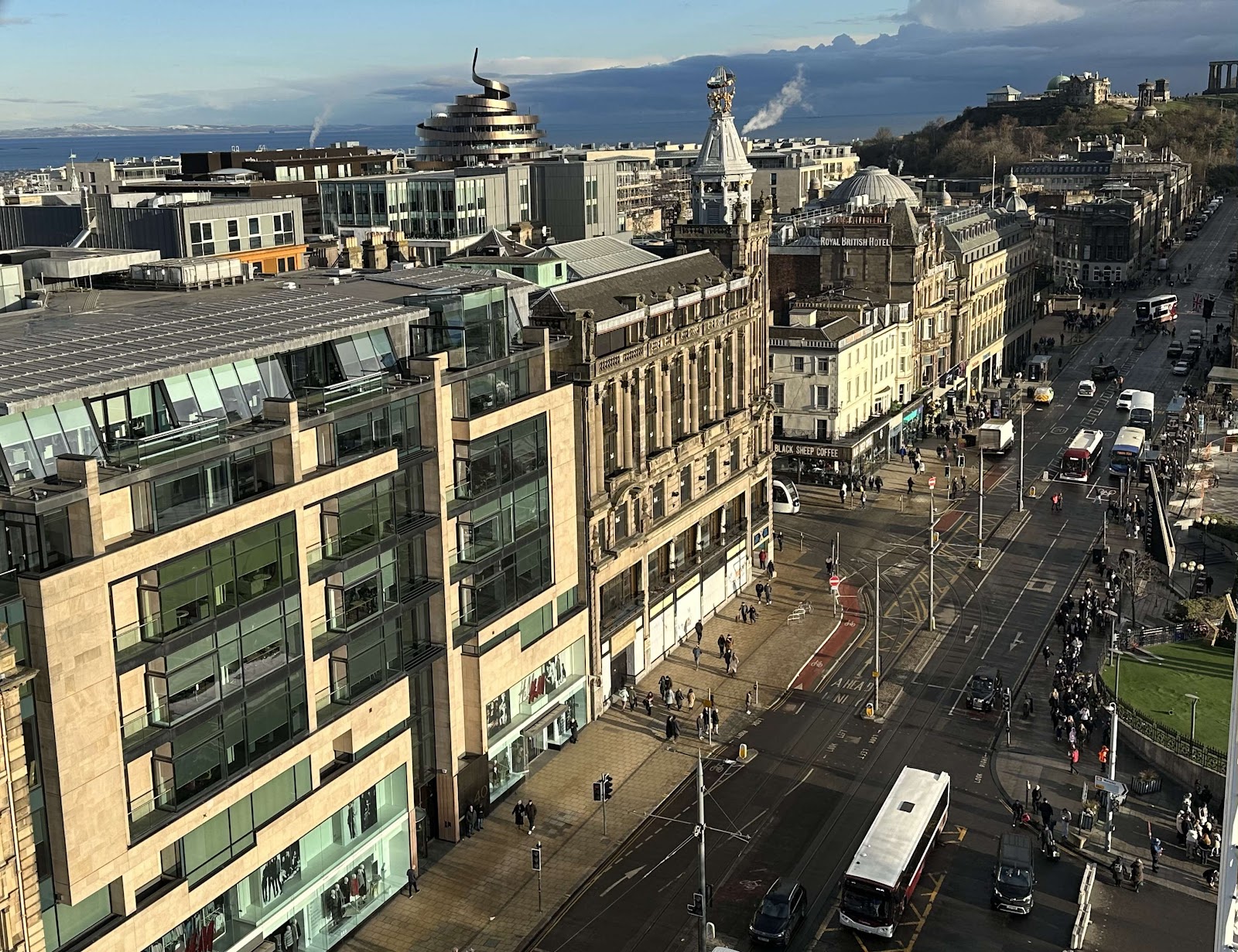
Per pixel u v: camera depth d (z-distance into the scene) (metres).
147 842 46.16
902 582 101.31
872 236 144.12
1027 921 57.47
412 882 60.66
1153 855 61.62
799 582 101.50
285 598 52.16
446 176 165.50
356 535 57.00
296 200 150.25
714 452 93.56
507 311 68.06
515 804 68.25
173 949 48.56
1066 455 129.75
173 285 72.75
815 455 126.81
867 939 56.31
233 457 49.72
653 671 85.00
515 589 69.38
